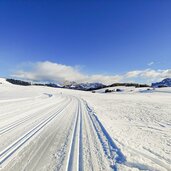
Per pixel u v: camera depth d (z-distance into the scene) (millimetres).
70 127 8734
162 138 7641
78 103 26047
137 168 4352
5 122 9172
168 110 18688
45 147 5527
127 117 13727
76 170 4047
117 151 5512
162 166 4559
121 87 171000
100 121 10898
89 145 5969
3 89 61438
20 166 4102
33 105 19109
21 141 6027
